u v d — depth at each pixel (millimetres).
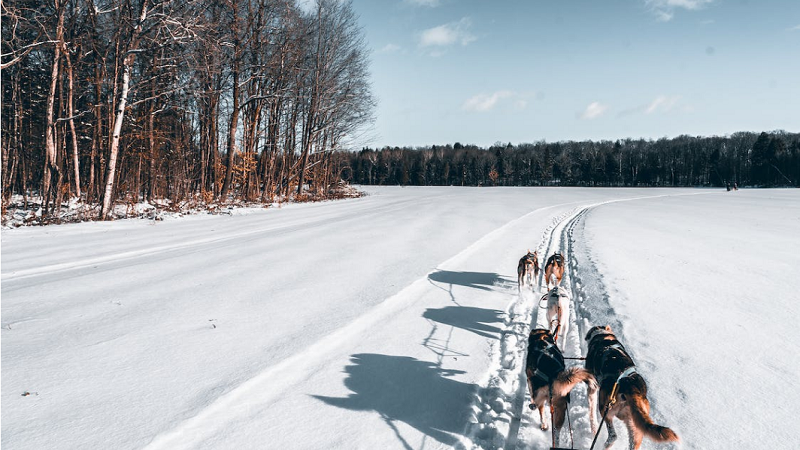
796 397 5238
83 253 13555
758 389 5441
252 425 4637
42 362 5992
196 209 27016
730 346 6777
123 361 6066
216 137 33219
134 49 21547
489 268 12414
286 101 36875
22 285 9891
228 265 12164
